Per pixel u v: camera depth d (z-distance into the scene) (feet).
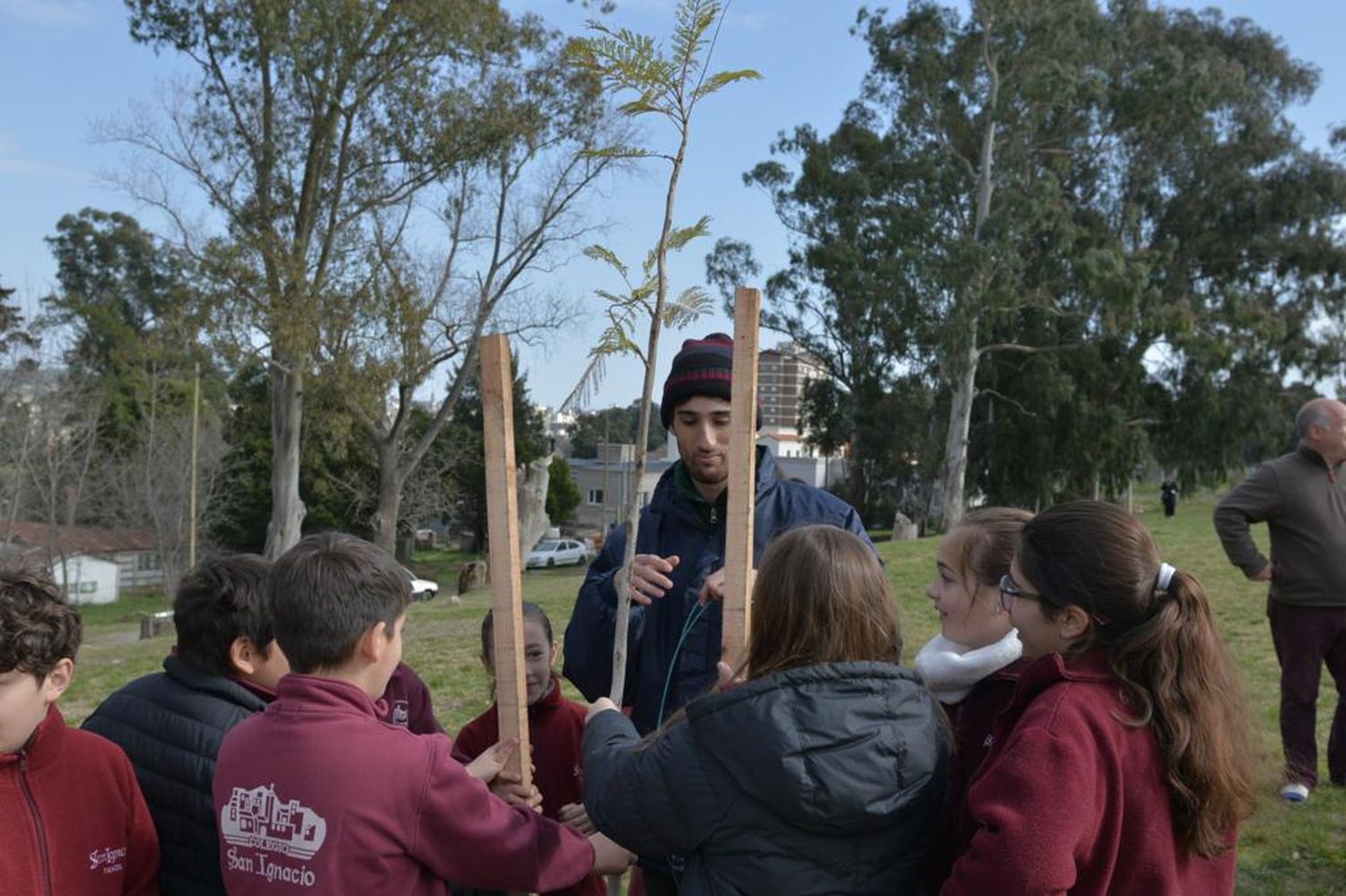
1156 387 110.42
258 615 7.44
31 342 112.68
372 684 6.43
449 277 77.97
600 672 8.50
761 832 5.68
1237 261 111.75
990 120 93.91
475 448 137.59
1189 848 5.91
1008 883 5.25
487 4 70.79
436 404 131.03
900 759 5.72
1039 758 5.54
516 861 6.16
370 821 5.82
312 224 75.10
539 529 79.92
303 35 68.13
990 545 7.24
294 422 79.46
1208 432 106.63
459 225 77.71
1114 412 101.40
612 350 7.23
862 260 101.65
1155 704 5.87
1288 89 119.24
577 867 6.51
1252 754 6.16
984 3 93.97
